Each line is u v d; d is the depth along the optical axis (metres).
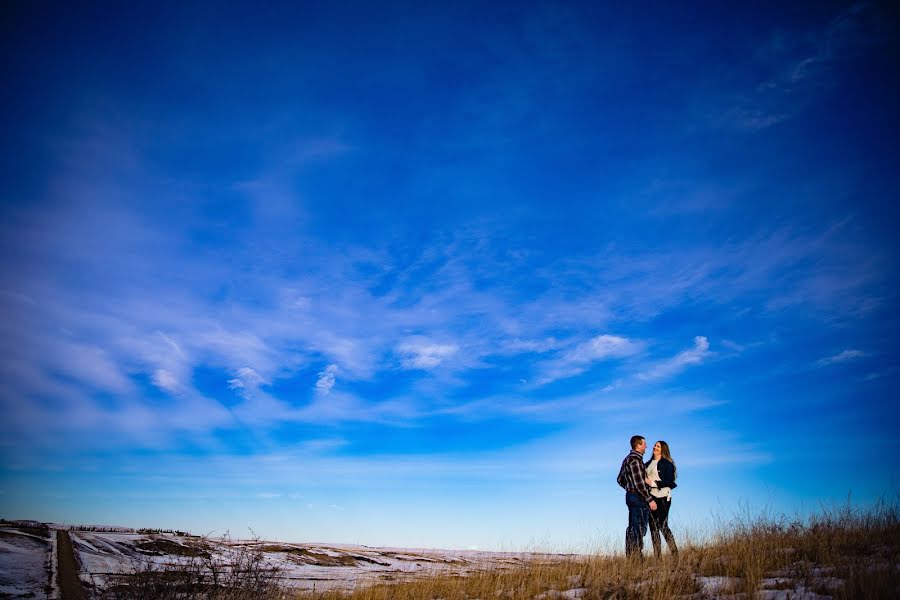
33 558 13.13
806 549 8.61
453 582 10.89
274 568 11.91
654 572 8.55
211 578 11.23
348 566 18.66
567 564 10.70
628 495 10.19
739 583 7.30
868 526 9.41
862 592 6.08
